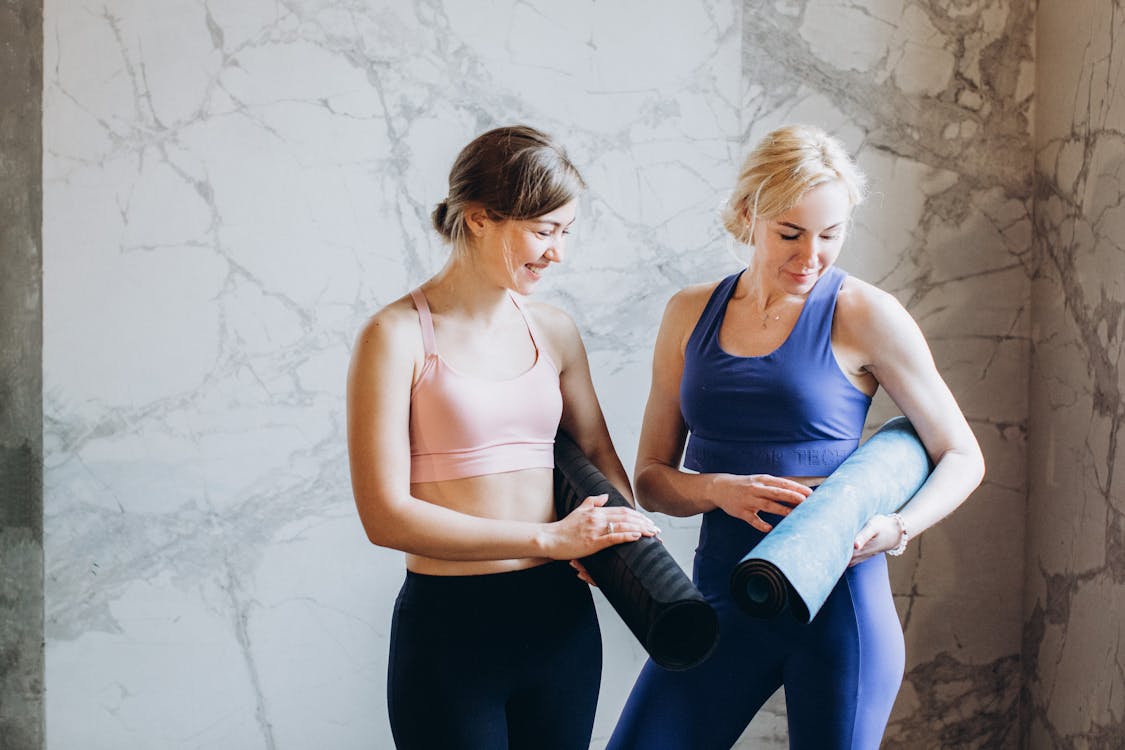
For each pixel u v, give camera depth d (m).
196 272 2.34
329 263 2.38
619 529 1.55
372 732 2.48
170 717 2.40
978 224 2.50
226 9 2.31
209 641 2.40
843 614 1.69
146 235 2.32
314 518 2.42
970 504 2.54
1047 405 2.44
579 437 1.80
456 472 1.59
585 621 1.68
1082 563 2.29
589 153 2.44
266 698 2.43
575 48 2.41
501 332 1.66
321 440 2.41
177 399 2.36
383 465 1.54
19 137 2.29
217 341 2.36
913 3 2.45
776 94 2.46
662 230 2.47
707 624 1.51
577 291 2.46
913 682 2.56
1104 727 2.19
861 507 1.55
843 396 1.71
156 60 2.30
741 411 1.73
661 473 1.83
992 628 2.57
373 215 2.39
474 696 1.57
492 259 1.59
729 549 1.75
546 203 1.54
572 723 1.67
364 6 2.35
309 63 2.34
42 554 2.34
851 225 2.47
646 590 1.48
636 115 2.44
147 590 2.38
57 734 2.37
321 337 2.39
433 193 2.40
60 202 2.30
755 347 1.75
